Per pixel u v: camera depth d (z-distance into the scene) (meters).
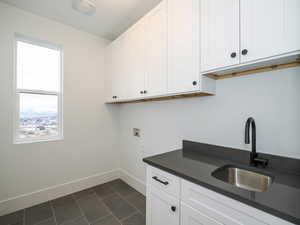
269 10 0.86
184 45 1.28
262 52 0.88
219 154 1.37
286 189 0.78
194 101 1.60
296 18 0.78
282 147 1.05
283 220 0.60
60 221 1.68
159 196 1.16
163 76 1.46
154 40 1.55
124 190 2.35
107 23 2.15
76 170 2.31
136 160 2.40
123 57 2.04
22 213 1.79
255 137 1.12
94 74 2.47
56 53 2.21
